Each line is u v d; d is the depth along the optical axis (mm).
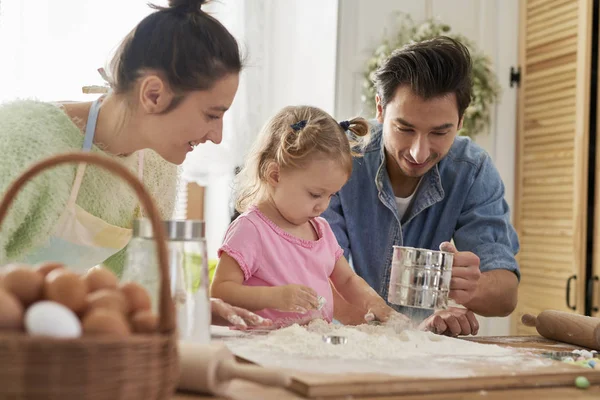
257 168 1789
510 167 3598
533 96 3475
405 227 2014
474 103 3430
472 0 3625
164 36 1332
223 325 1448
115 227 1454
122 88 1386
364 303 1720
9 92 3199
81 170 1398
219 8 3590
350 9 3514
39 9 3234
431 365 1077
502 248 1901
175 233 1032
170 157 1435
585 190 3080
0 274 763
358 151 2004
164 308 736
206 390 892
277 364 1028
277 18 3672
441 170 2002
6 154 1306
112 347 673
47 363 651
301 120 1741
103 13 3295
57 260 1427
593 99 3080
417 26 3543
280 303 1514
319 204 1707
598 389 1049
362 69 3521
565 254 3168
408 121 1705
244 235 1673
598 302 3012
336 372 984
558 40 3291
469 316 1617
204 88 1340
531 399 966
